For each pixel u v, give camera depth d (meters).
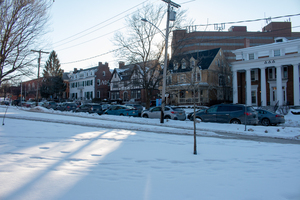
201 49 90.56
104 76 66.31
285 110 27.17
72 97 74.75
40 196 3.33
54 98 70.38
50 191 3.53
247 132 13.07
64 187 3.71
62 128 11.48
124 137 9.50
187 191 3.78
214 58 42.91
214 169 5.24
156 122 17.67
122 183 4.03
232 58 89.19
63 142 7.85
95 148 7.05
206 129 14.64
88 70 67.25
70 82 76.31
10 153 5.96
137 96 53.41
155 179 4.34
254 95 38.00
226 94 45.00
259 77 37.34
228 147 8.17
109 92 64.38
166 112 20.73
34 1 18.31
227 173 4.91
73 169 4.71
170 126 16.36
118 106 24.22
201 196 3.59
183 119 21.11
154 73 28.80
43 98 67.38
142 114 22.62
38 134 9.36
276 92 35.41
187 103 42.81
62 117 19.23
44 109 28.70
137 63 27.38
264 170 5.23
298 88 30.98
